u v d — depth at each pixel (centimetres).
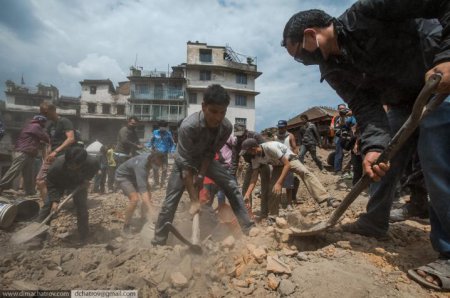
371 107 241
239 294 199
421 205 345
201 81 3591
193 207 321
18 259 277
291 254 237
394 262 227
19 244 348
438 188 205
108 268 252
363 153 237
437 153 205
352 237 270
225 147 570
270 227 291
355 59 221
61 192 415
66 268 263
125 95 3784
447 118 203
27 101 3834
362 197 573
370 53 214
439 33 196
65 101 3903
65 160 387
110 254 289
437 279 193
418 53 213
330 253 238
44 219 404
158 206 615
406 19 199
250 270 221
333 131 948
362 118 241
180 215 503
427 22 202
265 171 492
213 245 279
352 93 246
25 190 656
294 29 224
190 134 305
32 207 458
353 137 620
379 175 214
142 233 384
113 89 3991
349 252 238
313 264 219
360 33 210
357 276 203
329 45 221
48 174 404
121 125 3825
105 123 3825
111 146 970
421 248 258
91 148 1105
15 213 412
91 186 1032
